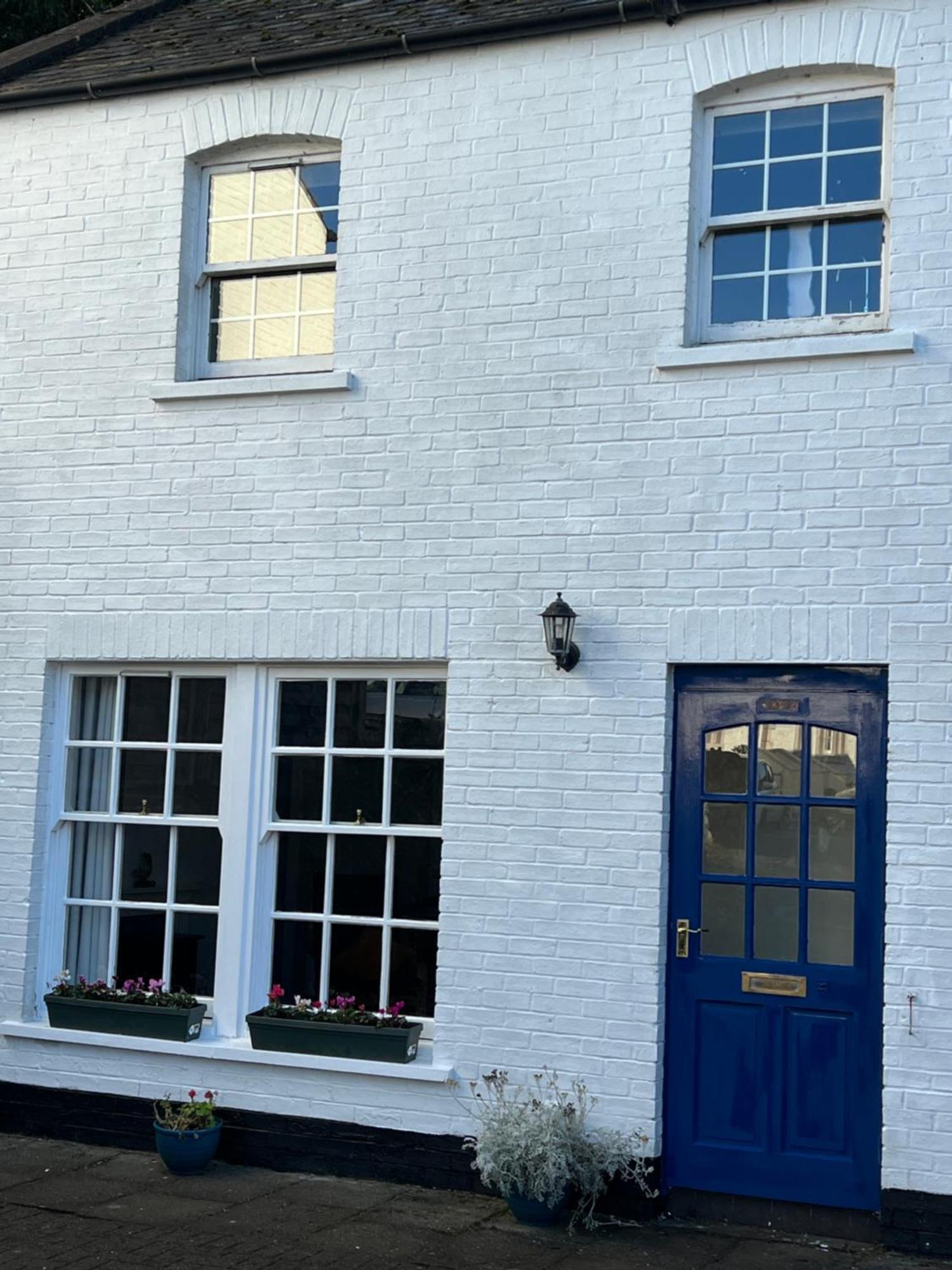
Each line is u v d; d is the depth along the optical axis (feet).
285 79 26.86
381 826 25.26
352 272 26.03
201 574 26.53
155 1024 25.61
